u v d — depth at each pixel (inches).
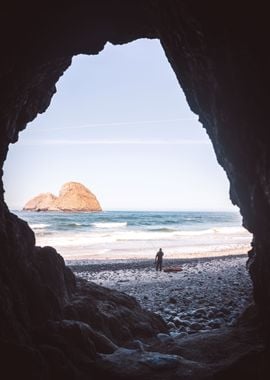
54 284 391.9
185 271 1076.5
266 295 337.1
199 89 354.3
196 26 255.9
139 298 704.4
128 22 348.2
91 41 355.9
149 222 4094.5
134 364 299.1
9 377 235.5
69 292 433.1
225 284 844.0
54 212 5447.8
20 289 330.6
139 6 331.3
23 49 309.7
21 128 442.0
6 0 261.1
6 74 312.0
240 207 409.4
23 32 294.2
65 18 313.7
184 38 293.1
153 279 948.0
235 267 1144.2
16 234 371.2
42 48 329.1
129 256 1546.5
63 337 310.7
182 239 2394.2
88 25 334.3
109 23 343.3
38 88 419.5
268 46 203.2
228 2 213.9
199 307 615.2
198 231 3065.9
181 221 4411.9
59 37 332.2
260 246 339.6
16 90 347.9
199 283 868.6
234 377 271.9
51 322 326.3
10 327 269.9
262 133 241.3
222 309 563.5
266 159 246.1
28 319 317.1
